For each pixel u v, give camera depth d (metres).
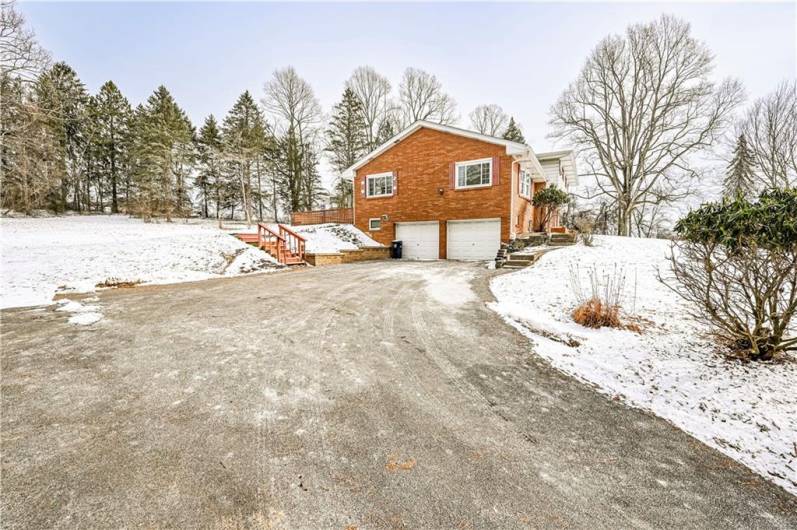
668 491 1.98
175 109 34.69
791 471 2.19
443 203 15.54
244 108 35.56
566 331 4.62
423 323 5.05
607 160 24.58
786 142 21.86
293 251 13.04
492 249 14.64
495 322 5.16
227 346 3.97
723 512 1.84
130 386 3.00
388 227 17.06
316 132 32.94
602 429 2.61
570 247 11.43
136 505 1.73
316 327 4.75
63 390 2.90
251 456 2.13
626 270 7.78
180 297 6.40
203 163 31.61
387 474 2.02
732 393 3.03
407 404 2.86
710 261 3.56
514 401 2.99
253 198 33.16
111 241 10.88
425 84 32.72
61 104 17.89
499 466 2.14
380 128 32.75
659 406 2.96
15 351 3.70
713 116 21.34
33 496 1.77
